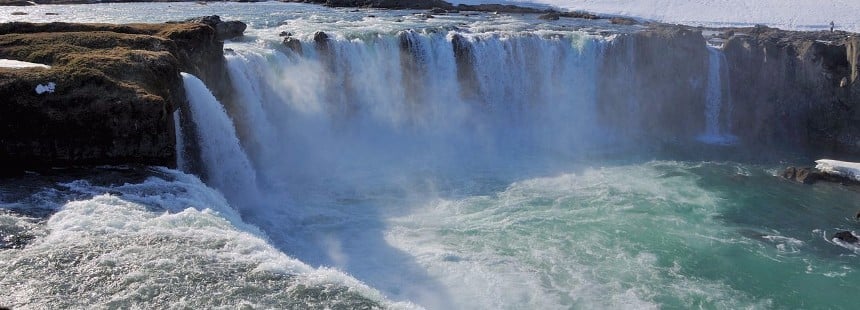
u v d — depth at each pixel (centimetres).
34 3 6284
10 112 1888
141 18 4900
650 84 3781
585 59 3684
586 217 2366
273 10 5759
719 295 1838
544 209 2442
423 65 3406
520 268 1939
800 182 2898
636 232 2245
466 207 2447
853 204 2628
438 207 2445
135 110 1942
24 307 1205
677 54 3741
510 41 3544
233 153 2417
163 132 1986
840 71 3653
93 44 2478
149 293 1276
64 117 1912
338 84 3206
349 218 2298
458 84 3488
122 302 1243
